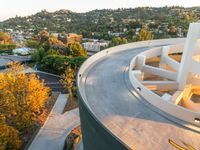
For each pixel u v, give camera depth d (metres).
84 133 22.77
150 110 21.72
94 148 20.11
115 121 19.86
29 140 34.94
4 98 33.56
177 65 31.88
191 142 17.03
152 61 43.28
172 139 17.34
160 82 29.23
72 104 47.69
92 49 136.50
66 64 70.12
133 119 20.16
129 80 29.56
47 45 94.25
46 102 48.12
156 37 128.50
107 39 168.12
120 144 15.41
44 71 75.94
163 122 19.61
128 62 37.50
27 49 121.44
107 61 38.12
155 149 16.25
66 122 40.16
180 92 27.73
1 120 30.38
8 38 159.50
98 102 23.52
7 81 36.88
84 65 33.03
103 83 28.72
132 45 47.56
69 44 91.00
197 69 27.03
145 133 18.09
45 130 37.41
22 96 36.19
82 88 27.05
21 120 34.41
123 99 24.20
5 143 28.47
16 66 50.47
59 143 34.06
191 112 19.11
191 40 26.55
